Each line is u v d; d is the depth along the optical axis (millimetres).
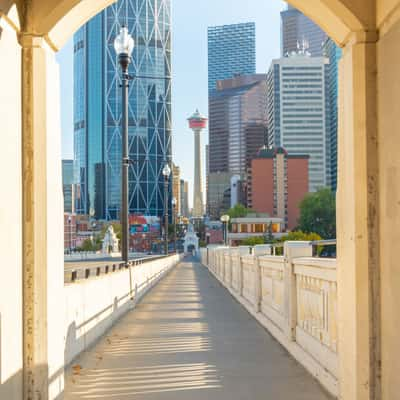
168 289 21750
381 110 4602
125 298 13352
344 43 5141
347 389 4945
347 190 4977
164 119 147625
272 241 98312
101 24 143375
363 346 4648
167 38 145125
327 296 6105
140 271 17531
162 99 146125
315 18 5277
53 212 5043
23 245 4742
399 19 4152
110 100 145875
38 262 4766
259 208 155750
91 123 148875
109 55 145250
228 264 21391
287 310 8242
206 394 5789
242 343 8828
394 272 4270
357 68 4754
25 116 4797
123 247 16562
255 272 12023
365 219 4684
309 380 6352
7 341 4270
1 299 4141
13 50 4566
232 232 115188
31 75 4801
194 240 129875
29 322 4723
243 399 5598
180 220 156250
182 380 6391
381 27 4625
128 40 17281
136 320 11867
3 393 4152
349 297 4883
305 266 7152
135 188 144750
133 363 7355
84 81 151000
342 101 5203
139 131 144125
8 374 4285
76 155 160250
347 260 4957
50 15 4766
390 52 4355
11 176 4434
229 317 12297
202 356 7793
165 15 144750
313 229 133000
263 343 8820
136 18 140125
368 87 4734
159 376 6594
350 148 4859
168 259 40906
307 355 6906
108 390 5969
